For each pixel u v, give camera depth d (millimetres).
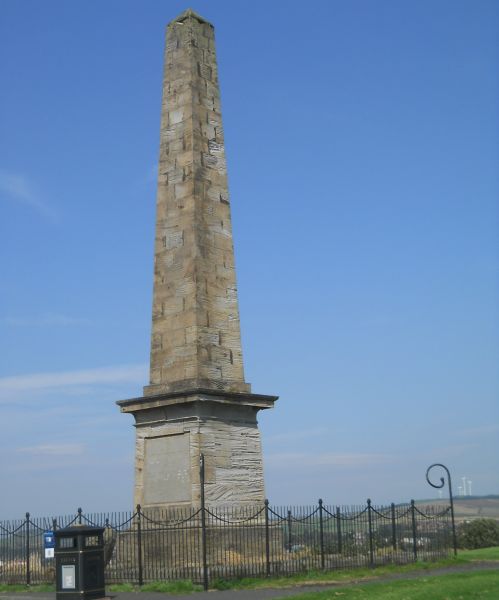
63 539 23453
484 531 48344
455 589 22641
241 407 30156
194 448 28453
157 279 31422
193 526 26359
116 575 26656
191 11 33812
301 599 21359
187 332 30062
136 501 29594
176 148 32312
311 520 27750
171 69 33438
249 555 27984
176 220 31484
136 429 30297
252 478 29906
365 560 28422
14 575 29172
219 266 31391
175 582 24828
